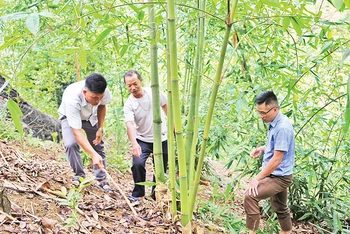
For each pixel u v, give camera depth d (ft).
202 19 9.70
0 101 17.03
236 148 13.15
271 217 13.48
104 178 12.40
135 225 9.57
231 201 14.02
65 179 11.73
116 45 8.24
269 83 12.43
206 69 13.25
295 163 14.24
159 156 10.75
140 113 12.14
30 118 18.84
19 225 7.66
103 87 10.59
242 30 11.88
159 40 8.48
